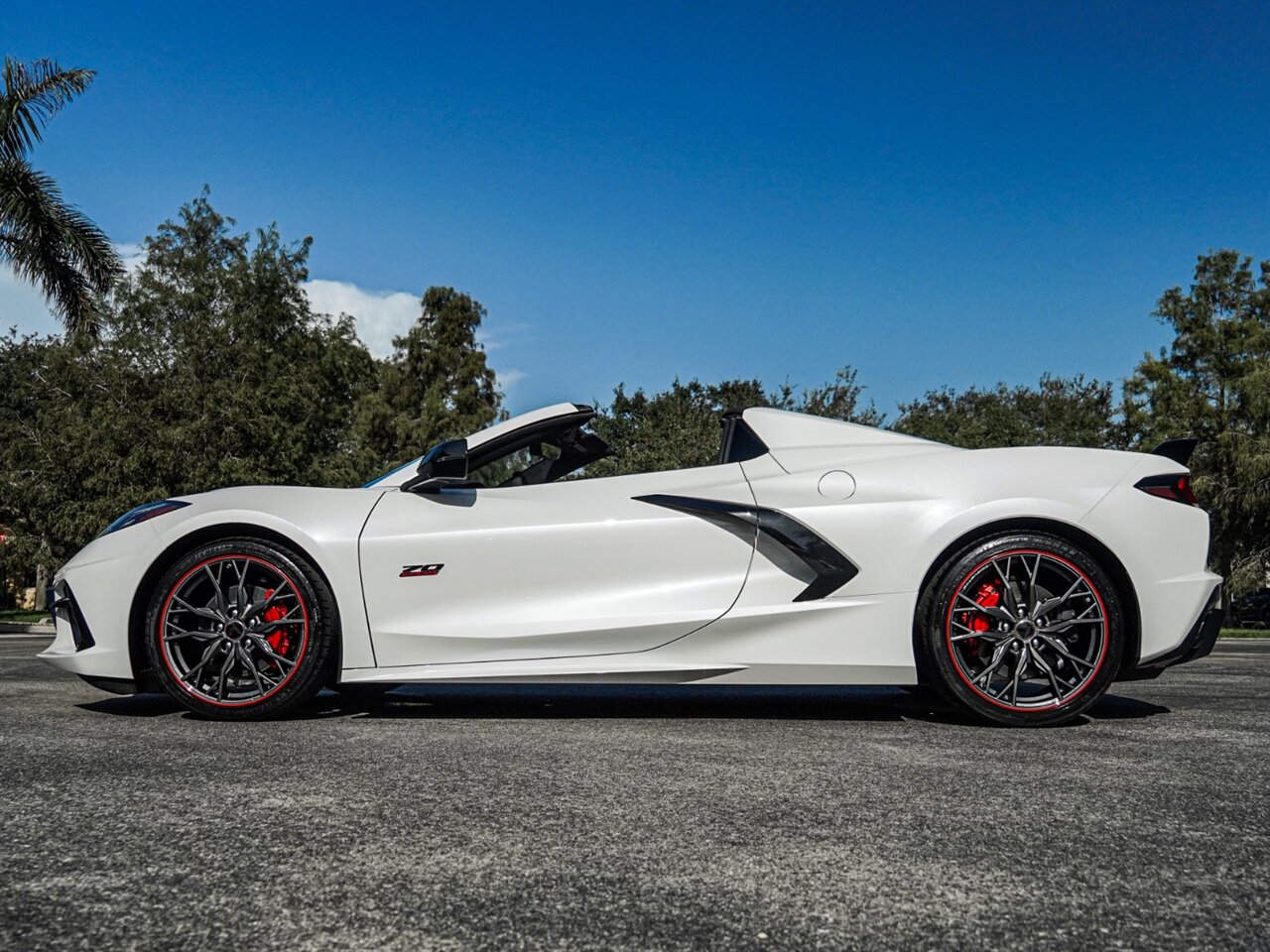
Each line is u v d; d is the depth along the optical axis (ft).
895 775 8.02
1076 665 10.54
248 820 6.61
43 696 12.98
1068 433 100.73
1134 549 10.58
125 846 6.01
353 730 10.28
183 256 71.10
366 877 5.46
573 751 9.07
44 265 49.32
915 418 91.71
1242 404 73.92
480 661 11.00
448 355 122.62
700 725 10.62
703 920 4.84
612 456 13.02
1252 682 15.01
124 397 65.82
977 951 4.50
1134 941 4.63
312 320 78.43
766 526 11.06
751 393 66.95
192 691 10.98
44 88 49.06
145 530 11.30
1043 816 6.75
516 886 5.32
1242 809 6.95
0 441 70.49
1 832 6.31
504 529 11.19
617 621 10.92
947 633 10.64
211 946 4.53
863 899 5.14
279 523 11.12
